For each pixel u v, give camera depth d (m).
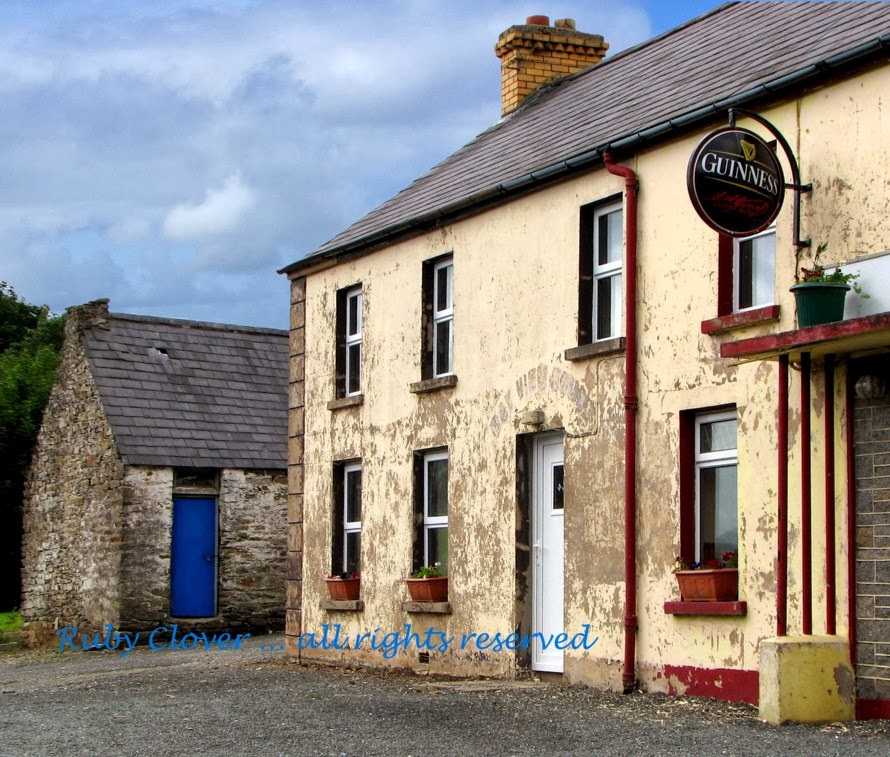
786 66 12.41
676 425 13.04
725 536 12.68
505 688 14.14
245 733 11.38
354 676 17.05
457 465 16.36
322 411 19.52
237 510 26.45
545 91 20.42
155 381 27.34
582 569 14.15
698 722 11.04
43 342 47.50
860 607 10.96
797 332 10.55
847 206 11.35
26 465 34.06
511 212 15.76
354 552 18.89
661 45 17.89
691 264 13.02
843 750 9.37
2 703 14.95
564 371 14.65
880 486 10.86
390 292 18.06
